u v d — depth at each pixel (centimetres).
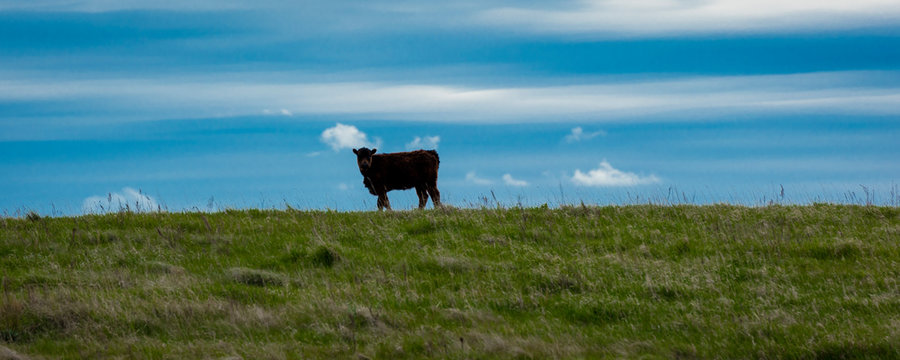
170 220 2023
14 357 1013
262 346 1081
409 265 1567
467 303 1299
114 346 1086
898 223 1894
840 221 1906
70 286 1389
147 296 1305
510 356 1030
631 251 1648
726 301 1277
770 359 1013
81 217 2081
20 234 1822
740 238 1719
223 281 1437
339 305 1258
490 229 1866
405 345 1080
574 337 1130
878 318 1154
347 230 1888
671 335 1138
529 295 1349
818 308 1231
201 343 1090
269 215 2128
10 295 1255
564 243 1741
